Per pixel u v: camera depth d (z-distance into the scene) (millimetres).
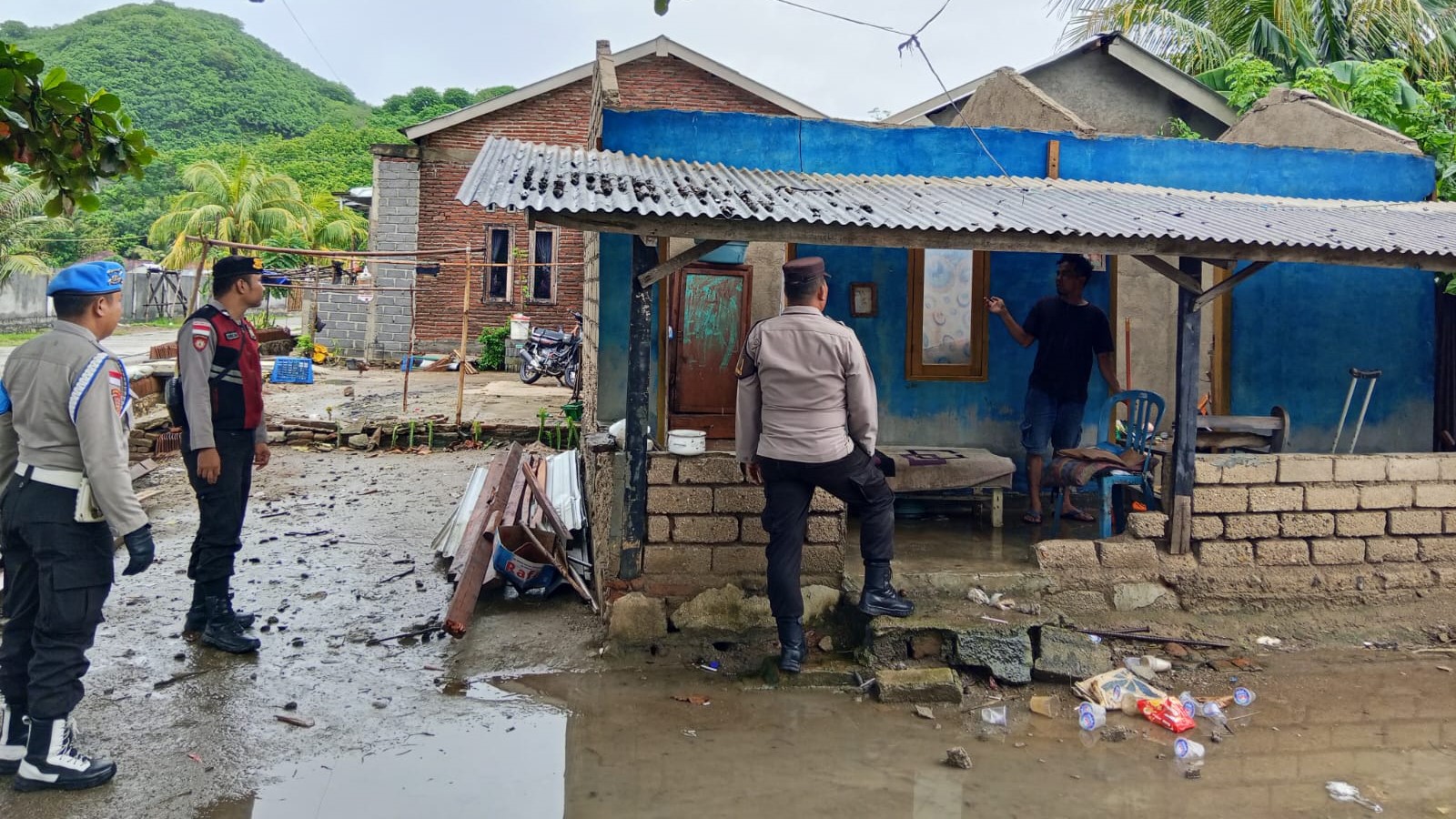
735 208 4855
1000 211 5453
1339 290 7535
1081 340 6453
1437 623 5562
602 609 5594
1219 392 7430
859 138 6895
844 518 5254
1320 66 11477
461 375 11703
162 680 4648
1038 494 6582
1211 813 3689
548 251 20156
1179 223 5465
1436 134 8547
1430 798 3832
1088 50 12109
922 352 7234
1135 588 5438
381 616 5641
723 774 3916
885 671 4750
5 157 3848
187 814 3510
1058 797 3785
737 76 17922
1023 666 4816
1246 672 5027
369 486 9281
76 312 3691
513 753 4055
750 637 5195
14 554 3688
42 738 3598
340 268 18469
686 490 5141
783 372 4543
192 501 8266
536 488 6309
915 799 3752
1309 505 5594
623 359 6539
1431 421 7664
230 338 4957
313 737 4133
